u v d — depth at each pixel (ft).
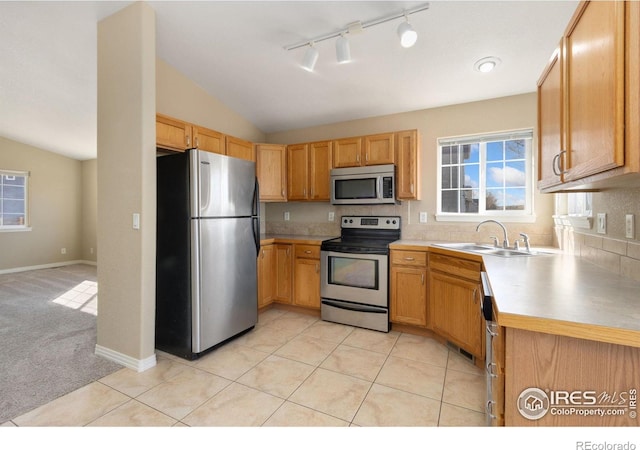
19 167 18.57
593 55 3.27
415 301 9.27
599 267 5.73
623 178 3.21
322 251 10.59
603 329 2.82
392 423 5.44
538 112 5.49
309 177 12.05
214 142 10.41
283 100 11.44
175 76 10.00
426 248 9.09
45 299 12.89
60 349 8.27
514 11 6.64
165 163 8.16
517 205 9.96
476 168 10.52
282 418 5.56
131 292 7.32
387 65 8.87
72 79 10.96
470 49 7.89
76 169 21.30
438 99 10.37
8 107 13.24
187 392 6.36
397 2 6.72
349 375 7.07
